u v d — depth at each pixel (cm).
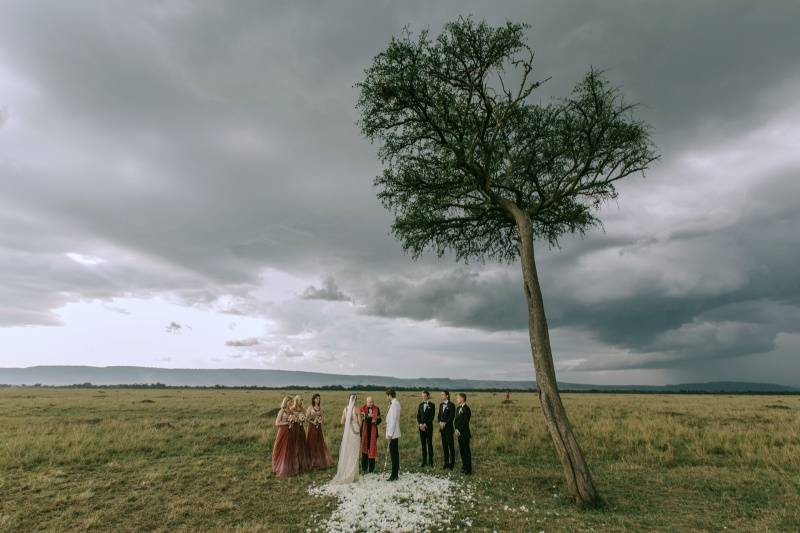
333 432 1828
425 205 1162
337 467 1137
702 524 751
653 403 4291
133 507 833
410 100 1086
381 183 1162
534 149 1141
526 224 1038
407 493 913
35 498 880
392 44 1033
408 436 1769
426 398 1257
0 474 1064
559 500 884
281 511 812
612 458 1323
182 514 794
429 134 1128
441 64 1062
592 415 2508
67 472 1095
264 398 5131
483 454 1388
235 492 927
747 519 779
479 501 864
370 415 1168
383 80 1064
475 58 1046
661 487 1001
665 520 771
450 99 1073
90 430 1791
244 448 1471
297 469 1090
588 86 1059
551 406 900
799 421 2112
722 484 1020
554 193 1112
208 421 2172
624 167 1062
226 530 712
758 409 3325
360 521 755
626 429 1770
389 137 1142
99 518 770
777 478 1058
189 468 1142
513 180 1158
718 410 3125
